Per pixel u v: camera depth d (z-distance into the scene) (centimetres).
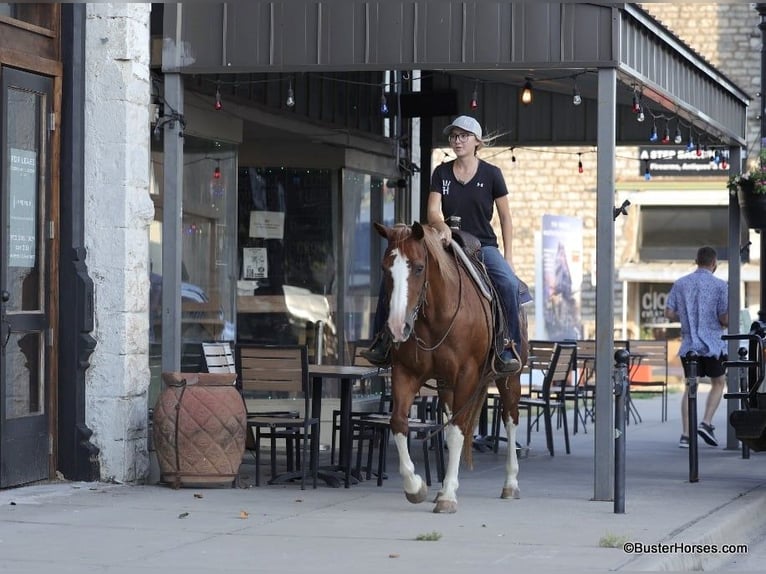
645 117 2147
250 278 2077
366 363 1755
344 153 2138
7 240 1373
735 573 1125
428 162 2350
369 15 1448
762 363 1568
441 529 1220
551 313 2770
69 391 1455
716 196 3719
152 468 1541
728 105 2000
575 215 3747
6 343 1360
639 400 3148
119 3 1459
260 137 2080
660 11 3716
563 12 1412
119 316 1462
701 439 2198
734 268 2077
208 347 1578
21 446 1398
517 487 1441
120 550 1098
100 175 1466
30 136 1413
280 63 1470
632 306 3831
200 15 1493
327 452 1911
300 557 1075
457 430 1302
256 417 1526
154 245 1655
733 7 3669
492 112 2281
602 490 1432
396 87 2228
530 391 2073
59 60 1453
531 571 1023
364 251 2227
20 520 1234
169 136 1522
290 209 2112
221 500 1379
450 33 1432
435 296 1241
